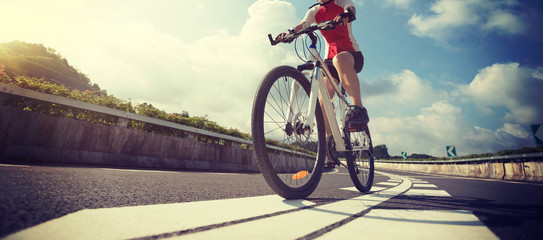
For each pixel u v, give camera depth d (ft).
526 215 3.75
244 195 5.45
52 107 13.15
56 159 11.80
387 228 2.82
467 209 4.27
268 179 4.89
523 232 2.72
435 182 13.66
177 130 19.27
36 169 7.52
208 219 2.81
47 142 11.69
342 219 3.18
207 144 20.76
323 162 6.95
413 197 6.10
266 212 3.39
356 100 7.26
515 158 30.81
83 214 2.68
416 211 3.95
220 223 2.66
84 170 8.98
